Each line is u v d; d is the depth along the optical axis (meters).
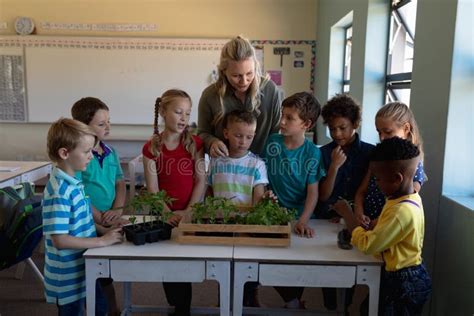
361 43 3.19
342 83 4.48
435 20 1.90
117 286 2.61
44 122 5.41
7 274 2.79
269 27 5.25
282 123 1.82
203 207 1.57
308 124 1.84
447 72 1.79
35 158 5.51
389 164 1.35
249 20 5.25
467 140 1.79
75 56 5.27
